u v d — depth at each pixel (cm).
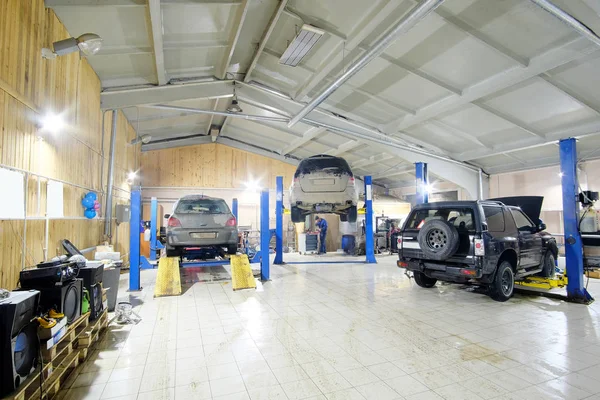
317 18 646
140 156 1452
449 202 584
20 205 404
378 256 1278
